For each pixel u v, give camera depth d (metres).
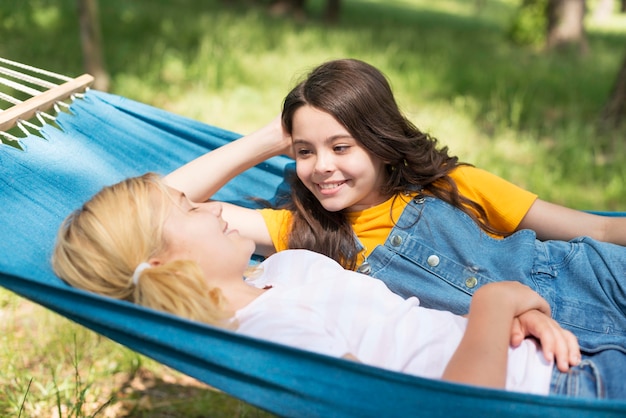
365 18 16.19
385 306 1.96
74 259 1.87
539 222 2.31
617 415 1.51
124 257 1.85
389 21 15.97
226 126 6.08
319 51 9.50
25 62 6.70
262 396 1.65
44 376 2.93
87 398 2.86
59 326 3.18
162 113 2.67
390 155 2.21
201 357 1.64
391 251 2.27
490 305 1.84
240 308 1.90
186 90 6.91
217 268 1.92
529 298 1.88
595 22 23.78
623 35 18.56
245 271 2.19
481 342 1.75
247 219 2.39
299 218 2.37
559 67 10.87
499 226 2.33
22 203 2.10
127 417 2.81
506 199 2.30
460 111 7.16
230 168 2.43
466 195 2.32
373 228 2.32
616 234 2.29
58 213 2.15
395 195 2.31
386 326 1.90
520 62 11.30
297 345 1.75
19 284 1.69
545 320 1.87
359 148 2.17
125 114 2.63
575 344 1.86
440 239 2.26
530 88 8.43
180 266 1.81
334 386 1.58
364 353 1.84
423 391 1.53
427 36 13.47
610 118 6.91
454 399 1.53
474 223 2.28
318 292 1.95
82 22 6.20
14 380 2.82
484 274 2.21
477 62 10.40
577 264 2.17
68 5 9.07
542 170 5.57
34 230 2.04
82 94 2.57
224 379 1.67
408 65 9.23
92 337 3.14
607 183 5.55
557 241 2.27
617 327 2.09
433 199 2.30
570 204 5.07
